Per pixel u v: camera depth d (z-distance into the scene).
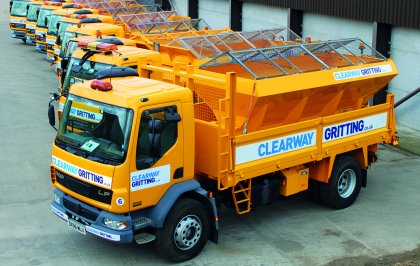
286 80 8.79
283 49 9.82
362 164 10.57
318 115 10.05
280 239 8.99
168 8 29.98
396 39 15.30
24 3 28.53
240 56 9.48
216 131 8.12
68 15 18.53
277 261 8.27
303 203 10.52
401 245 8.79
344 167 10.06
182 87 8.05
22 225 9.40
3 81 20.56
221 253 8.50
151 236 7.93
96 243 8.82
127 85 8.06
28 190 10.88
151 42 15.98
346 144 10.01
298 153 9.23
